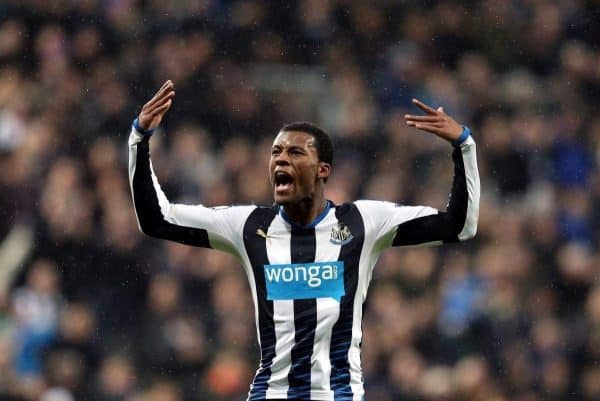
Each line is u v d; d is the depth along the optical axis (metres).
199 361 45.78
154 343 46.44
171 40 60.03
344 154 55.94
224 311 46.72
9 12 61.03
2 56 60.16
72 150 54.91
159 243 49.25
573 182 57.59
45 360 46.66
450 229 23.42
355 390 22.83
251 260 23.30
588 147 59.19
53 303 48.03
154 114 23.42
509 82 62.09
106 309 48.03
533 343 46.78
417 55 62.16
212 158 55.19
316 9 62.66
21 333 47.03
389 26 63.09
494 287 48.16
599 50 64.00
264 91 59.66
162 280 47.78
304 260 23.09
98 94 57.47
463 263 49.06
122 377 45.62
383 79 60.91
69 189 51.91
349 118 57.38
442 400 44.16
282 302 22.91
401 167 55.28
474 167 23.39
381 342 45.78
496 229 51.16
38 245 49.81
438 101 59.91
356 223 23.41
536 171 57.56
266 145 56.72
